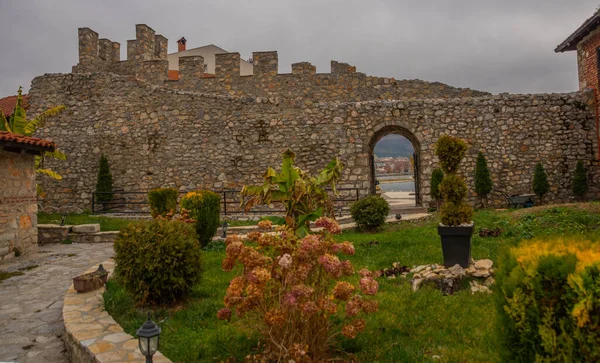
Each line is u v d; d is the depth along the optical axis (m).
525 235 9.43
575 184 15.60
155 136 17.14
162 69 22.02
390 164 85.94
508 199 15.62
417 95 21.95
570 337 2.59
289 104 16.80
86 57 22.02
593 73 15.88
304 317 3.93
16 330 5.65
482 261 6.90
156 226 6.16
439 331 4.79
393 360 4.16
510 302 2.93
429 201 16.20
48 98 17.81
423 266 7.13
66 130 17.58
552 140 16.02
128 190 17.17
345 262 3.95
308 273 3.89
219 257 9.01
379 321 5.11
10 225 10.05
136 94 17.36
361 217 11.82
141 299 5.84
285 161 7.04
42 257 10.20
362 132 16.50
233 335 4.81
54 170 17.55
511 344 2.96
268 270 3.90
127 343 4.39
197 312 5.65
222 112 16.94
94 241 12.33
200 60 21.77
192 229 6.49
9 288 7.57
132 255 5.84
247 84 21.66
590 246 3.12
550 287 2.78
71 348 4.77
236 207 16.64
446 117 16.33
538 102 16.11
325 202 7.31
